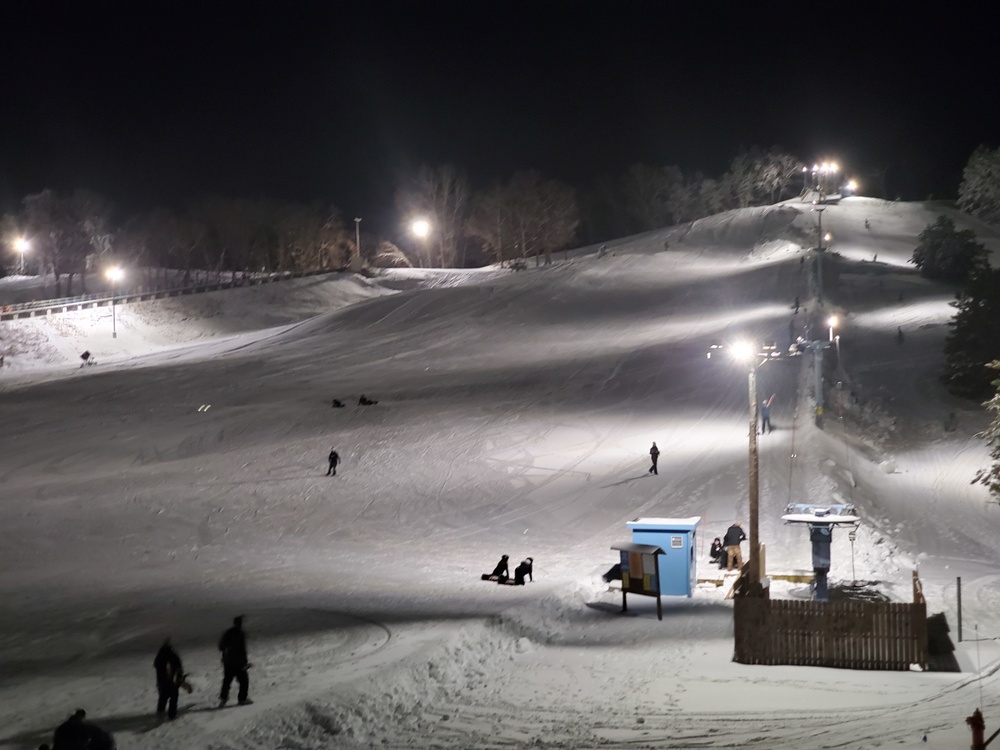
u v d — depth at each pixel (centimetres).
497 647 2023
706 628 2195
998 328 5225
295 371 7050
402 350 7531
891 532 3200
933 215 13062
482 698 1645
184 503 4147
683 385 5638
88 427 5897
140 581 3047
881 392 5294
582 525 3553
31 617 2630
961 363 5322
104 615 2597
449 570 3039
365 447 4869
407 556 3272
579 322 8075
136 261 14012
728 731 1364
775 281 8669
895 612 1803
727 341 6525
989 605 2350
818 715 1445
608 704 1566
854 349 6134
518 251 13488
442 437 4950
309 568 3142
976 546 3125
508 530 3559
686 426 4847
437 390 6066
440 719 1525
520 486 4112
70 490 4522
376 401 5819
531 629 2198
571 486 4047
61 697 1798
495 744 1366
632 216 17175
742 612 1877
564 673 1808
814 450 4012
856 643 1822
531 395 5750
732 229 12388
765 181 16200
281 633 2273
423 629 2158
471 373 6506
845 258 9581
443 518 3769
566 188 14212
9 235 14450
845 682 1684
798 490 3578
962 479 4028
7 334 8681
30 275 14575
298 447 4972
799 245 10600
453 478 4288
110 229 15325
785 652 1853
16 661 2173
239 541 3591
